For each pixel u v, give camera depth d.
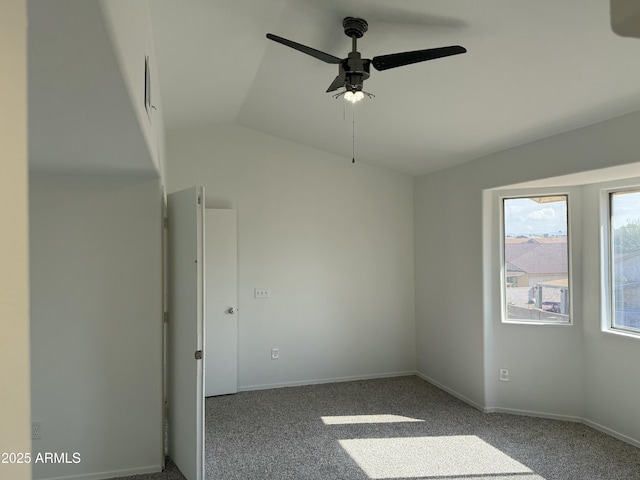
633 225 3.71
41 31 1.04
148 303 3.16
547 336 4.16
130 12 1.48
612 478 3.00
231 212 4.94
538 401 4.18
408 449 3.47
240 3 2.47
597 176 3.44
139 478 3.04
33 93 1.45
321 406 4.46
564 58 2.45
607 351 3.79
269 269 5.12
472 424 3.98
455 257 4.78
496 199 4.35
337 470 3.13
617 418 3.69
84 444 3.00
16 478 0.55
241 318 5.01
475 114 3.43
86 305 3.04
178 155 4.88
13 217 0.56
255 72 3.59
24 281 0.57
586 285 4.02
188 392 2.98
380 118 3.97
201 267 2.90
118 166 2.76
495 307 4.34
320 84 3.54
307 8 2.49
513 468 3.15
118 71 1.29
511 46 2.45
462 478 3.01
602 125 3.07
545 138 3.57
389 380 5.38
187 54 3.05
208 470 3.12
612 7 0.74
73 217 3.03
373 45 2.75
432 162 4.86
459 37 2.48
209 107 4.34
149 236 3.18
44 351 2.95
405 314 5.62
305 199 5.28
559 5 2.04
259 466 3.19
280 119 4.58
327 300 5.32
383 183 5.57
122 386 3.09
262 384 5.07
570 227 4.12
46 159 2.55
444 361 4.98
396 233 5.61
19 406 0.56
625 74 2.47
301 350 5.22
